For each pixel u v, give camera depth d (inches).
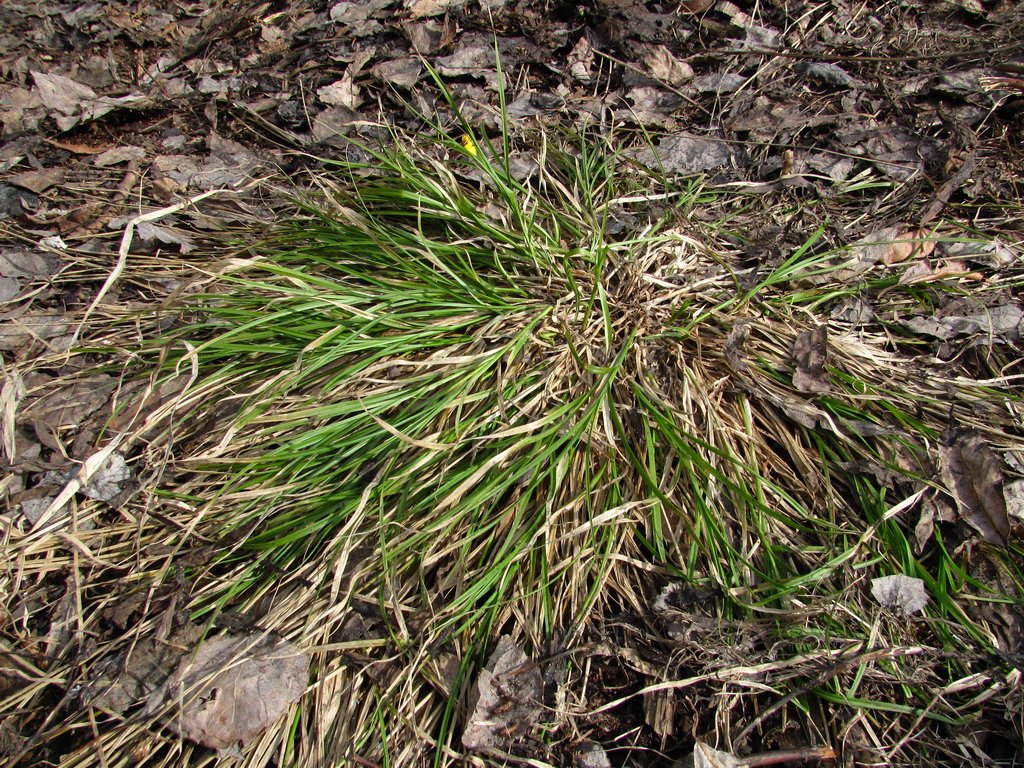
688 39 27.9
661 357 21.8
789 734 17.3
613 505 19.5
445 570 19.6
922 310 22.1
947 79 25.6
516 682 17.6
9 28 35.6
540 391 21.1
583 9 28.8
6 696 18.3
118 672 18.1
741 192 24.7
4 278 24.7
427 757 17.4
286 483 20.2
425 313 21.6
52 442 21.4
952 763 16.8
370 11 31.2
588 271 23.2
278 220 25.1
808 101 26.3
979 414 20.1
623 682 18.3
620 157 25.1
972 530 18.5
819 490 19.7
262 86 30.1
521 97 27.4
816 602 17.9
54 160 29.2
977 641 17.5
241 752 17.5
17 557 19.8
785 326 21.5
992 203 23.7
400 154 23.9
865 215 23.8
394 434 18.7
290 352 21.8
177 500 20.2
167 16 35.4
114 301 24.5
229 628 18.5
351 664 18.5
